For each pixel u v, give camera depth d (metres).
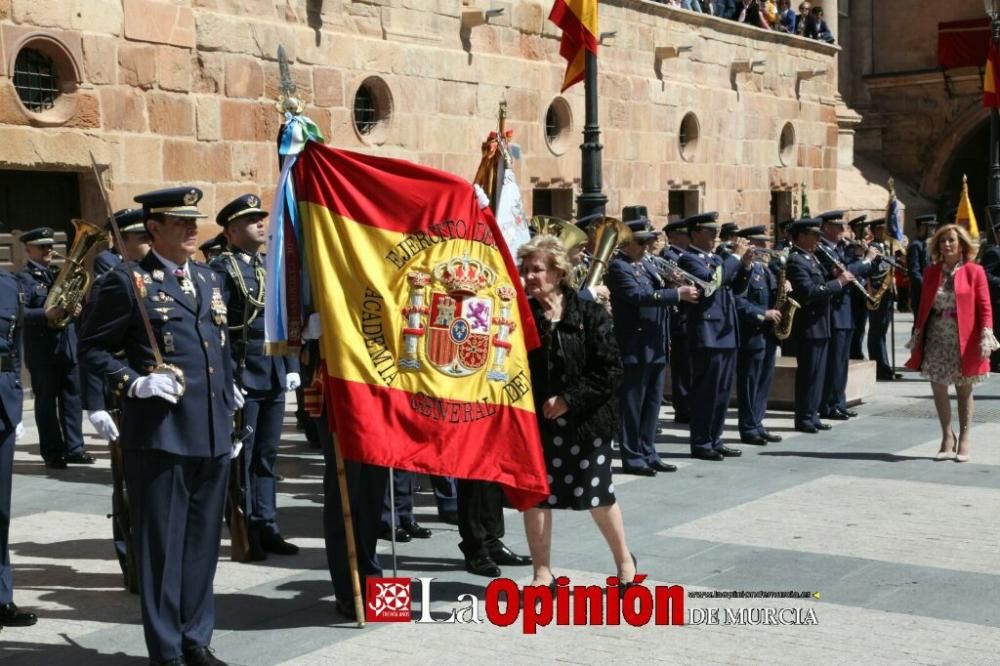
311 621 6.40
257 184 15.43
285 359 7.91
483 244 6.28
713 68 25.08
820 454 11.29
